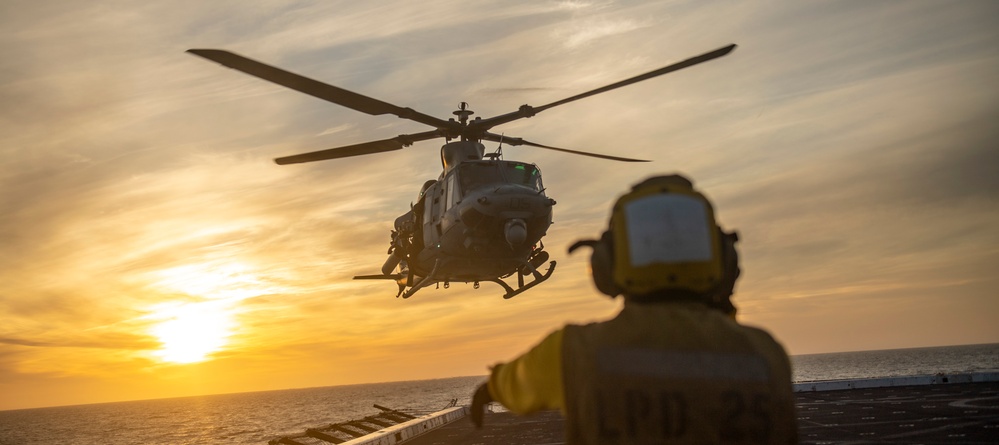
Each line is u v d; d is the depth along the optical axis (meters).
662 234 1.76
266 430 142.25
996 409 9.24
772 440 1.65
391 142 15.52
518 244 13.93
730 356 1.71
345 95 13.15
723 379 1.67
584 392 1.71
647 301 1.83
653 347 1.72
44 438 195.62
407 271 17.52
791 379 1.77
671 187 1.88
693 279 1.77
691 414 1.64
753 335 1.79
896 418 9.10
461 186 14.63
